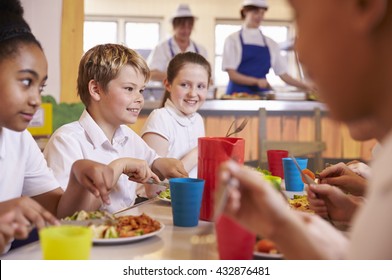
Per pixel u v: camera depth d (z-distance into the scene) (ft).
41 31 11.25
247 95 14.01
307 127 13.02
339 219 3.48
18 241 3.90
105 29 23.38
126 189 4.95
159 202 4.33
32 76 3.13
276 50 16.42
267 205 1.86
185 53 7.25
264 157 9.64
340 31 1.50
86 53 5.44
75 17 11.73
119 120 5.30
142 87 5.43
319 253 1.91
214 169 3.55
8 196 3.99
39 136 11.04
